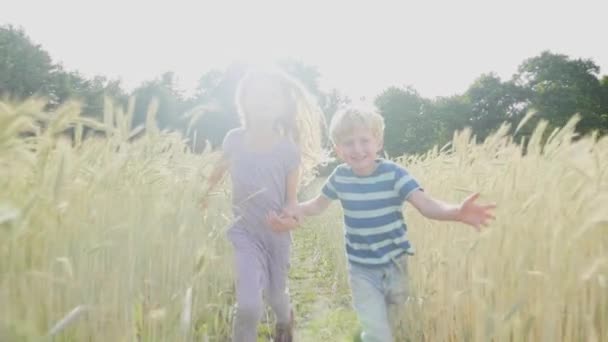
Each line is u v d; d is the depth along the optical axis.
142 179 2.63
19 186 1.74
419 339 3.29
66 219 1.83
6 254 1.48
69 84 41.00
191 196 3.13
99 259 2.04
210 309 3.31
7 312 1.43
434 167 5.11
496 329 2.32
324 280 6.73
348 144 3.08
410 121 56.22
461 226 3.25
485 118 49.25
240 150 3.33
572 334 2.17
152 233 2.51
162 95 50.25
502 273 2.46
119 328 2.06
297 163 3.35
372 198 3.09
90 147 2.47
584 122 43.75
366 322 3.02
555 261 2.15
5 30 40.47
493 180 3.22
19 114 1.57
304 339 4.29
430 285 3.43
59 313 1.78
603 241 2.19
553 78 46.62
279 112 3.28
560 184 2.43
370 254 3.11
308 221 11.98
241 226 3.31
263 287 3.26
